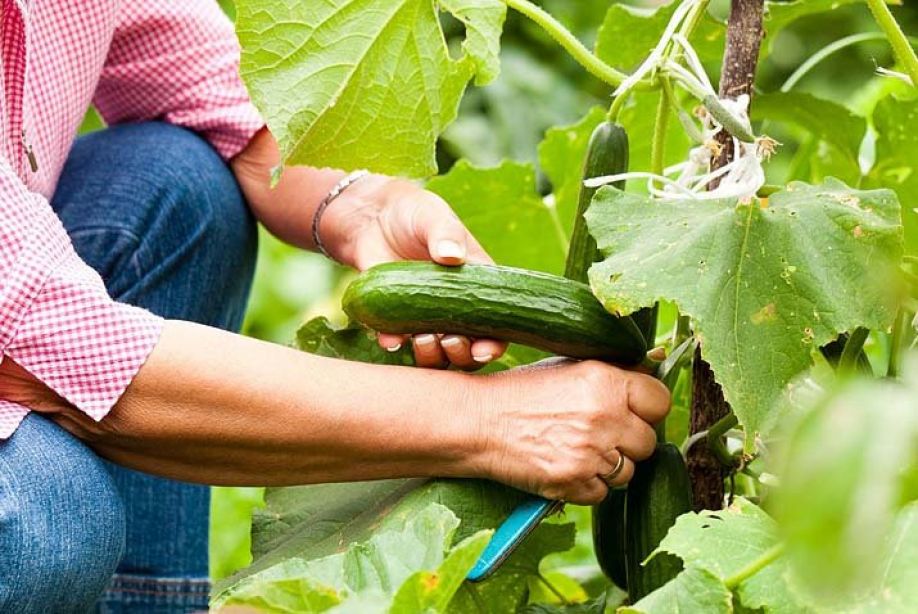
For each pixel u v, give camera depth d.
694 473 2.05
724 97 2.02
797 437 0.88
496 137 4.79
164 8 2.48
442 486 1.93
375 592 1.62
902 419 0.85
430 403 1.88
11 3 1.93
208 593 2.40
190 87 2.51
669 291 1.72
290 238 2.54
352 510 2.05
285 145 1.96
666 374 2.00
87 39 2.19
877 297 1.72
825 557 0.83
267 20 1.91
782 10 2.41
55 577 1.76
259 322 4.60
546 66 5.00
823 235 1.75
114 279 2.33
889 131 2.42
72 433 1.88
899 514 1.50
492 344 1.95
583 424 1.86
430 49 2.02
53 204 2.38
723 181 1.89
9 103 2.00
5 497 1.71
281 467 1.91
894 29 1.88
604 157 1.98
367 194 2.35
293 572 1.72
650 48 2.50
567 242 2.78
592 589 2.61
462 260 1.92
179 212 2.37
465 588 2.12
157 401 1.82
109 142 2.46
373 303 1.91
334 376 1.87
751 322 1.73
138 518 2.36
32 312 1.78
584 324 1.89
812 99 2.40
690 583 1.60
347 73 1.97
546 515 1.94
